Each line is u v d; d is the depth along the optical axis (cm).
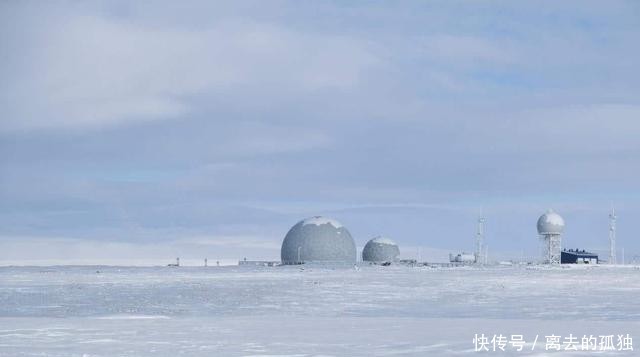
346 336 2411
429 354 1989
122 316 3347
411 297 4609
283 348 2105
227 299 4484
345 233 13400
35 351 2067
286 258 13338
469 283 6325
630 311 3584
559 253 14362
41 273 9575
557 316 3312
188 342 2252
